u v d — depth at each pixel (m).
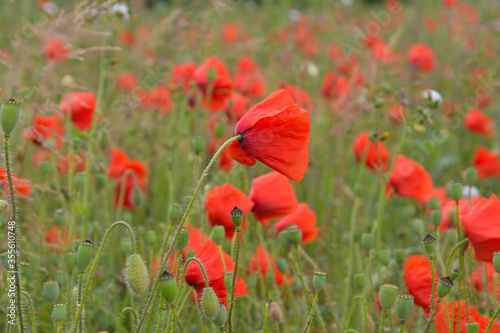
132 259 0.85
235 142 0.89
